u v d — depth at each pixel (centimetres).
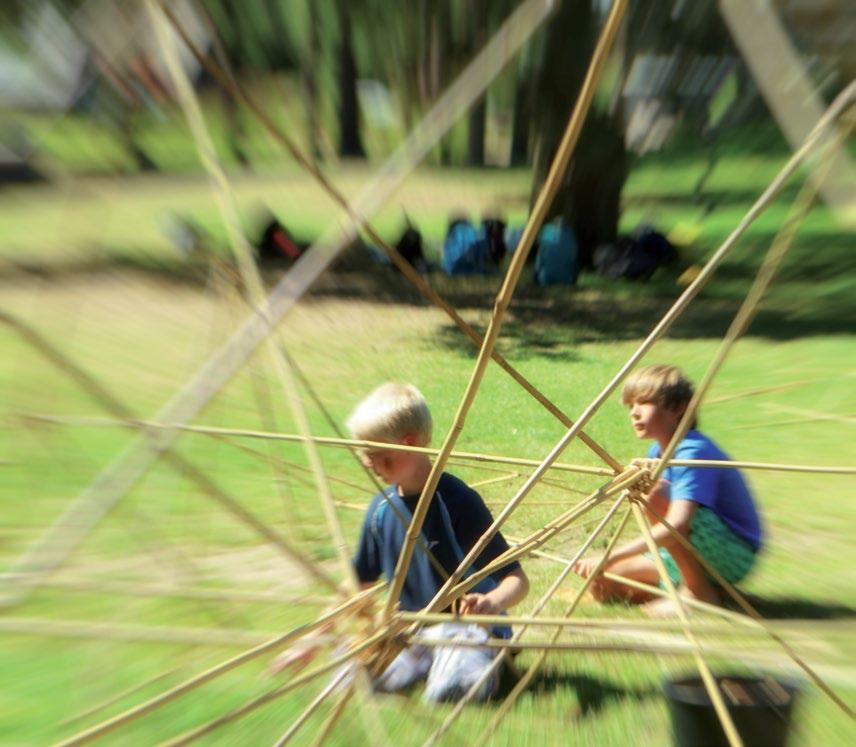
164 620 943
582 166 3397
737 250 3647
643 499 790
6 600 602
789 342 2422
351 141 4325
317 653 830
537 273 3262
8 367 1928
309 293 3033
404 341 2464
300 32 2839
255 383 1084
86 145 1828
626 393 1045
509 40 611
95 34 779
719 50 3297
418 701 826
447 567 873
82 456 1436
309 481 1267
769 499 1355
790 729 679
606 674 870
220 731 779
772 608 1016
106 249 3309
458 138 5459
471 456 869
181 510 1221
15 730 788
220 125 2578
